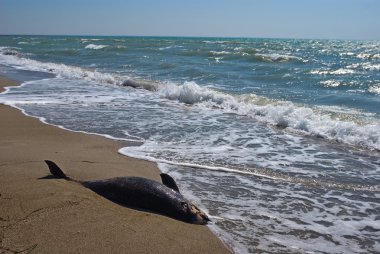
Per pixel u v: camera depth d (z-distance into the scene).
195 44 61.47
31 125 10.62
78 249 4.44
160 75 22.00
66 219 5.06
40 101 14.20
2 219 4.96
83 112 12.59
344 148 9.36
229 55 33.34
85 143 9.08
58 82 19.44
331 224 5.66
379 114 12.58
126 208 5.70
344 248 5.02
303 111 12.22
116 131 10.28
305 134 10.48
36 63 28.25
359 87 18.39
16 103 13.62
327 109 13.43
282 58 31.03
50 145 8.74
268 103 13.87
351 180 7.38
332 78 21.28
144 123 11.27
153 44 60.25
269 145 9.45
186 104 14.47
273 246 4.96
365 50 56.81
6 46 56.94
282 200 6.42
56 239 4.59
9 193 5.68
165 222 5.33
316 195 6.68
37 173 6.63
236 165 7.97
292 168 7.92
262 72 23.28
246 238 5.12
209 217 5.68
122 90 17.48
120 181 6.18
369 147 9.41
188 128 10.80
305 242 5.12
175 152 8.66
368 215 5.98
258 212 5.94
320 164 8.21
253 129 10.87
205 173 7.48
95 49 44.62
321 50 53.03
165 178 6.36
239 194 6.59
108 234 4.81
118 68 25.83
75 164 7.45
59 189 5.92
